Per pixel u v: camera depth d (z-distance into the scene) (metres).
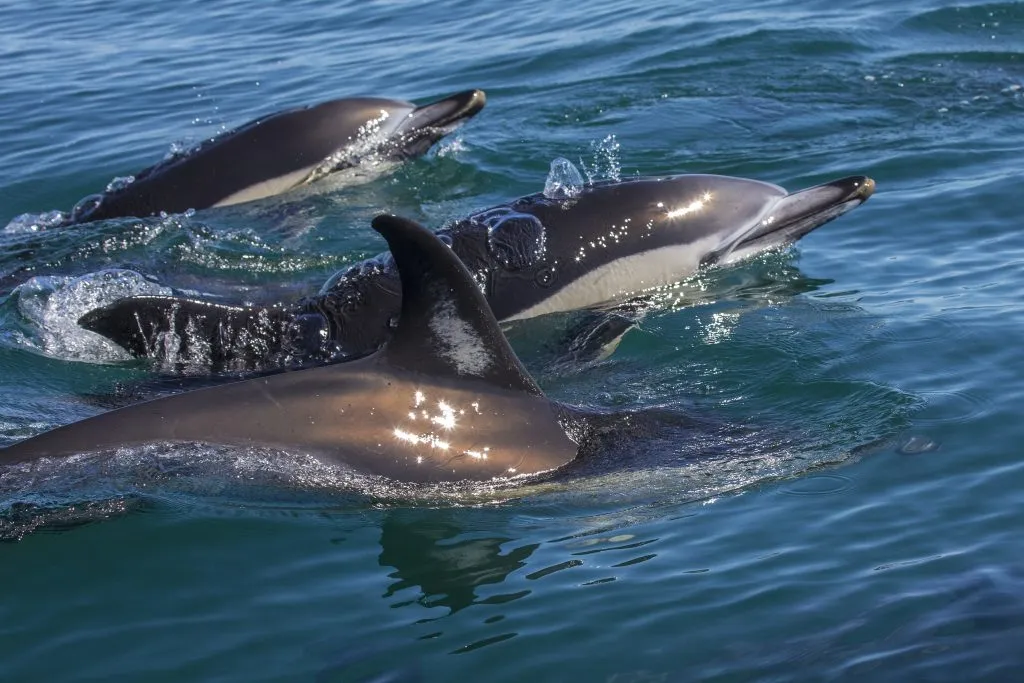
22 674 6.06
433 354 7.33
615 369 9.23
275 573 6.71
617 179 11.47
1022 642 5.79
